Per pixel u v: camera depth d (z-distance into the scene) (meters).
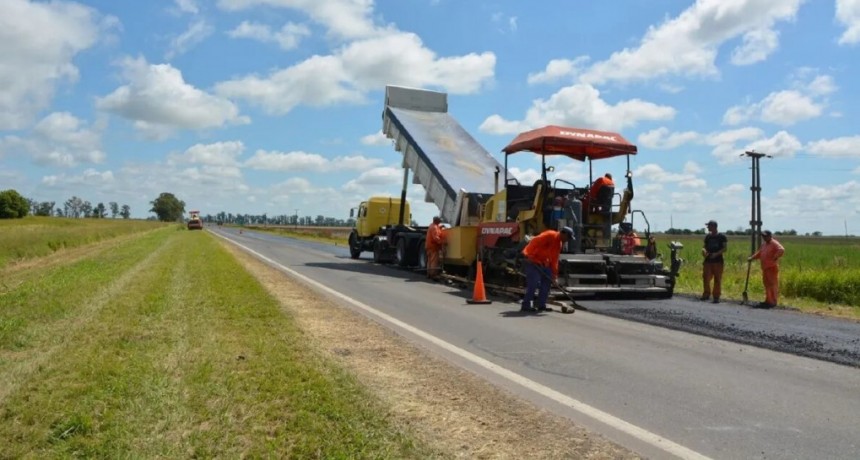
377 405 5.02
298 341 7.32
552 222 13.71
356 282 15.99
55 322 8.18
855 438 4.68
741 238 61.09
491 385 5.98
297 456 3.94
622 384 6.18
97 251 28.12
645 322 10.02
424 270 19.50
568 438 4.56
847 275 14.10
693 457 4.29
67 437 4.09
